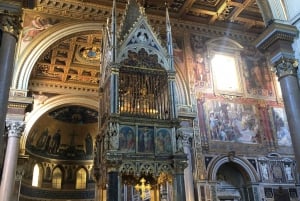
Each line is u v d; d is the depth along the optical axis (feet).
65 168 105.70
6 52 27.76
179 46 63.93
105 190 38.37
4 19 28.48
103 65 45.01
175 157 37.37
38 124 96.17
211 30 67.72
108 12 62.23
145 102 40.57
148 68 41.93
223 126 59.41
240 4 63.52
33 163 98.02
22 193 91.45
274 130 62.69
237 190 59.26
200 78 62.08
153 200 41.34
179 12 65.10
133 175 38.19
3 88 26.61
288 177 59.47
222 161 56.49
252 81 66.08
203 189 52.90
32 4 30.76
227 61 66.44
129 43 42.16
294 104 28.86
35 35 58.34
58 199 100.78
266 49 32.55
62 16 60.54
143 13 44.78
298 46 30.83
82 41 67.51
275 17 31.96
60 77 79.05
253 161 58.80
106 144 36.11
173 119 39.63
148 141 38.01
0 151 25.21
